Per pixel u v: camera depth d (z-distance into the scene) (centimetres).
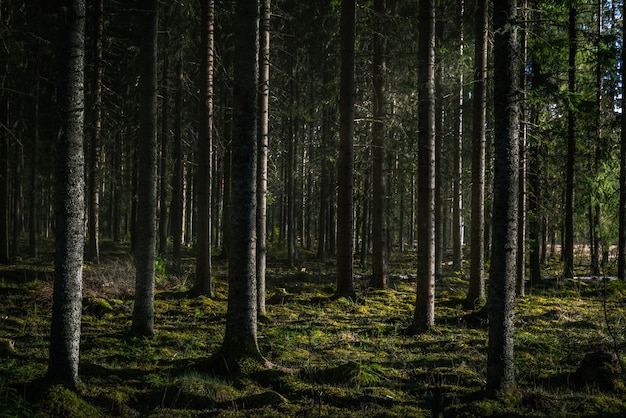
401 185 2259
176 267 1847
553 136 1809
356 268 2498
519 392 635
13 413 512
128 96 2148
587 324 1153
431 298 1123
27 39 1644
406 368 834
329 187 2662
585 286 1689
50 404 557
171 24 1501
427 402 648
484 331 1130
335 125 2102
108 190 3691
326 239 3000
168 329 1104
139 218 1037
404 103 1694
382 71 1653
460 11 1850
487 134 1616
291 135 2453
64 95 596
